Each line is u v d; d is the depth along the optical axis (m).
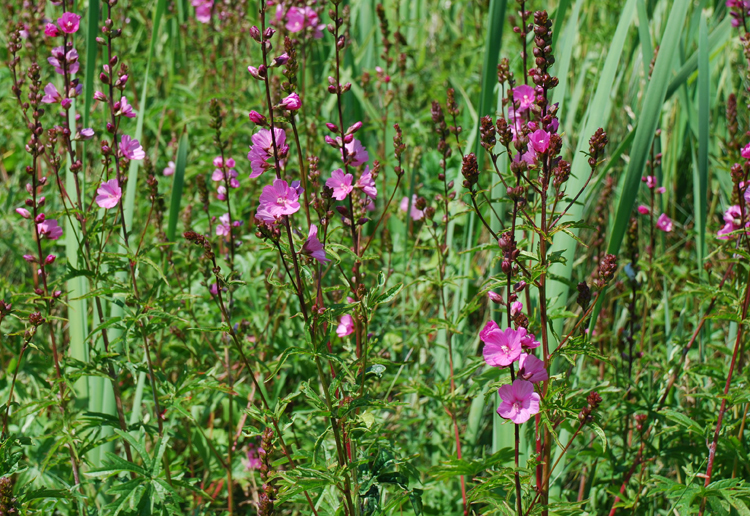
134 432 1.75
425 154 2.27
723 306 1.78
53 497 1.67
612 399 1.84
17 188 2.21
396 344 1.95
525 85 1.73
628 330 1.94
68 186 1.92
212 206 2.06
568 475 1.89
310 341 1.61
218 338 1.95
